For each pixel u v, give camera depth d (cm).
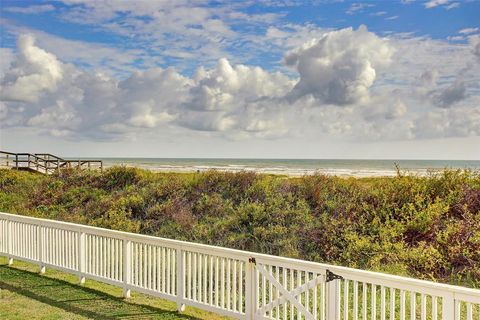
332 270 534
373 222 1123
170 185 1697
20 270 1038
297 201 1373
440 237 994
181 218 1455
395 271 920
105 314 722
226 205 1484
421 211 1112
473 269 893
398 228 1076
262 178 1582
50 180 2138
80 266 893
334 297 532
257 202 1416
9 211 1841
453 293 434
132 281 803
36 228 998
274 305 604
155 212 1558
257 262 623
